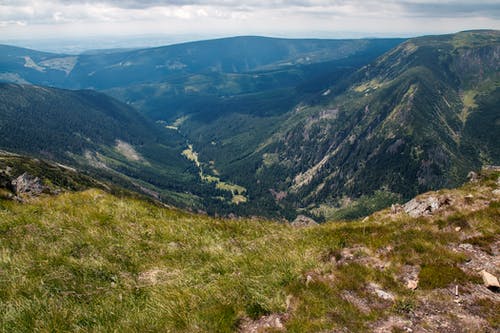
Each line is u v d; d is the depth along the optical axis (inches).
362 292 388.8
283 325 329.1
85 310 344.8
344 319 336.5
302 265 443.8
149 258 482.9
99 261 446.6
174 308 350.6
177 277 423.2
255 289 386.6
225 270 445.1
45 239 497.4
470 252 491.2
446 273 418.9
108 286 402.9
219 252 502.6
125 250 494.6
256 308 354.0
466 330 328.8
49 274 398.9
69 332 310.5
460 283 406.6
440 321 344.2
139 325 325.4
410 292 394.3
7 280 385.1
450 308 365.7
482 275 418.3
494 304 366.9
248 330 327.9
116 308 354.9
